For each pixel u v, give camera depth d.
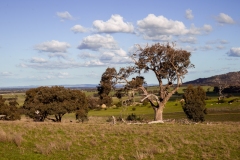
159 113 47.97
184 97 52.06
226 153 17.41
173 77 48.94
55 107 48.00
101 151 18.52
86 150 18.70
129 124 35.44
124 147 19.50
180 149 18.83
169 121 44.66
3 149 18.20
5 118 55.97
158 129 27.72
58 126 28.59
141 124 35.69
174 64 49.06
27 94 52.62
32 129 25.94
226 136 23.12
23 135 22.91
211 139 21.98
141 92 50.00
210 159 16.30
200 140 21.61
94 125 31.61
